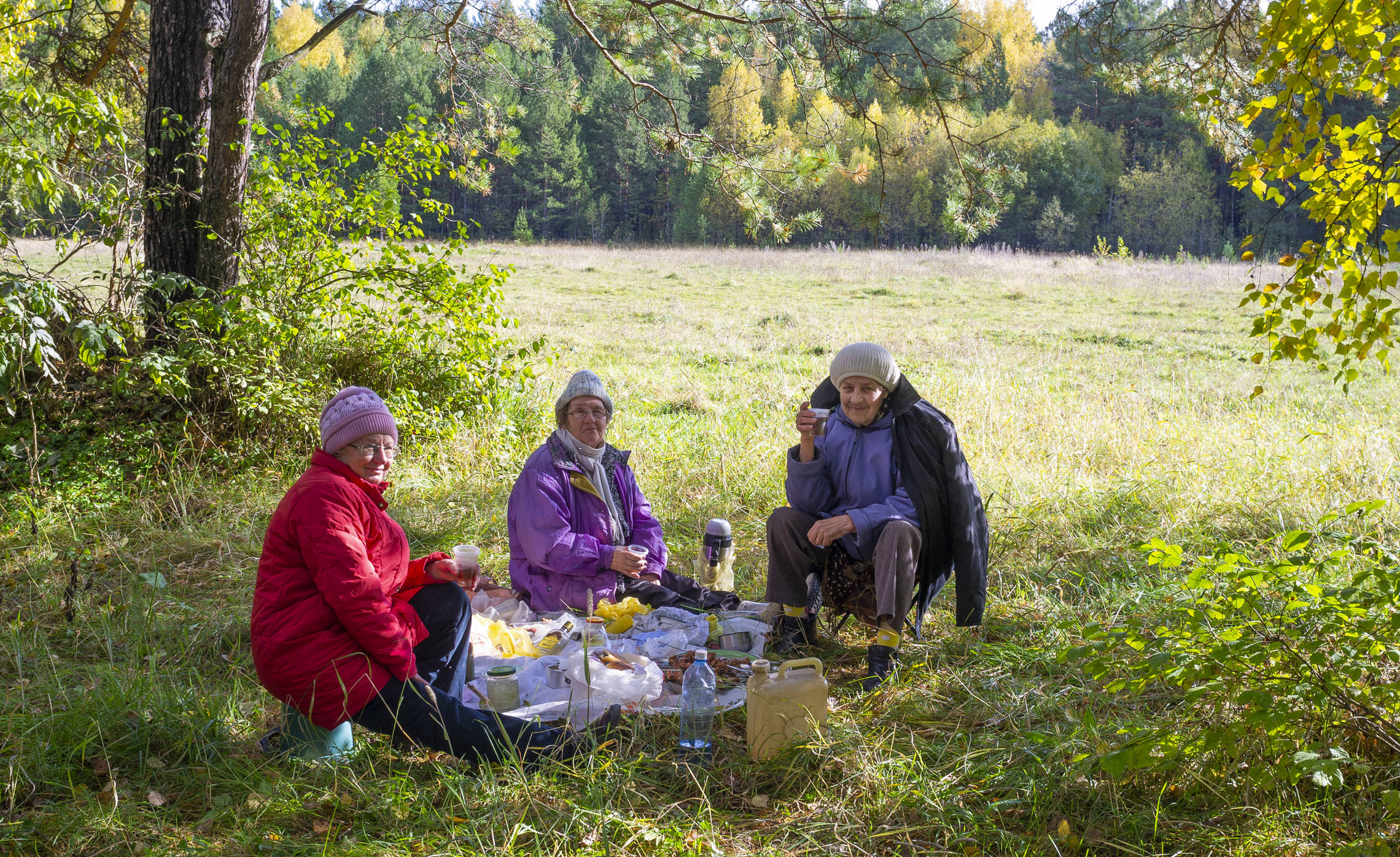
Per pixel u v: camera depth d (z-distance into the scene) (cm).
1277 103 321
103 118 631
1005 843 271
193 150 676
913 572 384
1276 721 248
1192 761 290
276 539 302
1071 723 331
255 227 691
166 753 315
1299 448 668
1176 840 267
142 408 646
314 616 299
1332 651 281
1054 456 684
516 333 1430
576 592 439
